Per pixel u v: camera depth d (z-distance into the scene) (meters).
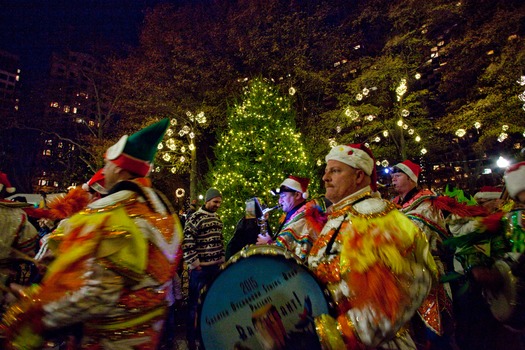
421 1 21.55
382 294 1.48
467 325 2.64
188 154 20.12
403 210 3.65
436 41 23.12
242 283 1.70
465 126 19.42
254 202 5.38
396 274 1.52
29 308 1.58
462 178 29.33
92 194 3.79
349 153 2.03
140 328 1.72
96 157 23.23
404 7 22.34
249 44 21.78
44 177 35.78
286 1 22.39
